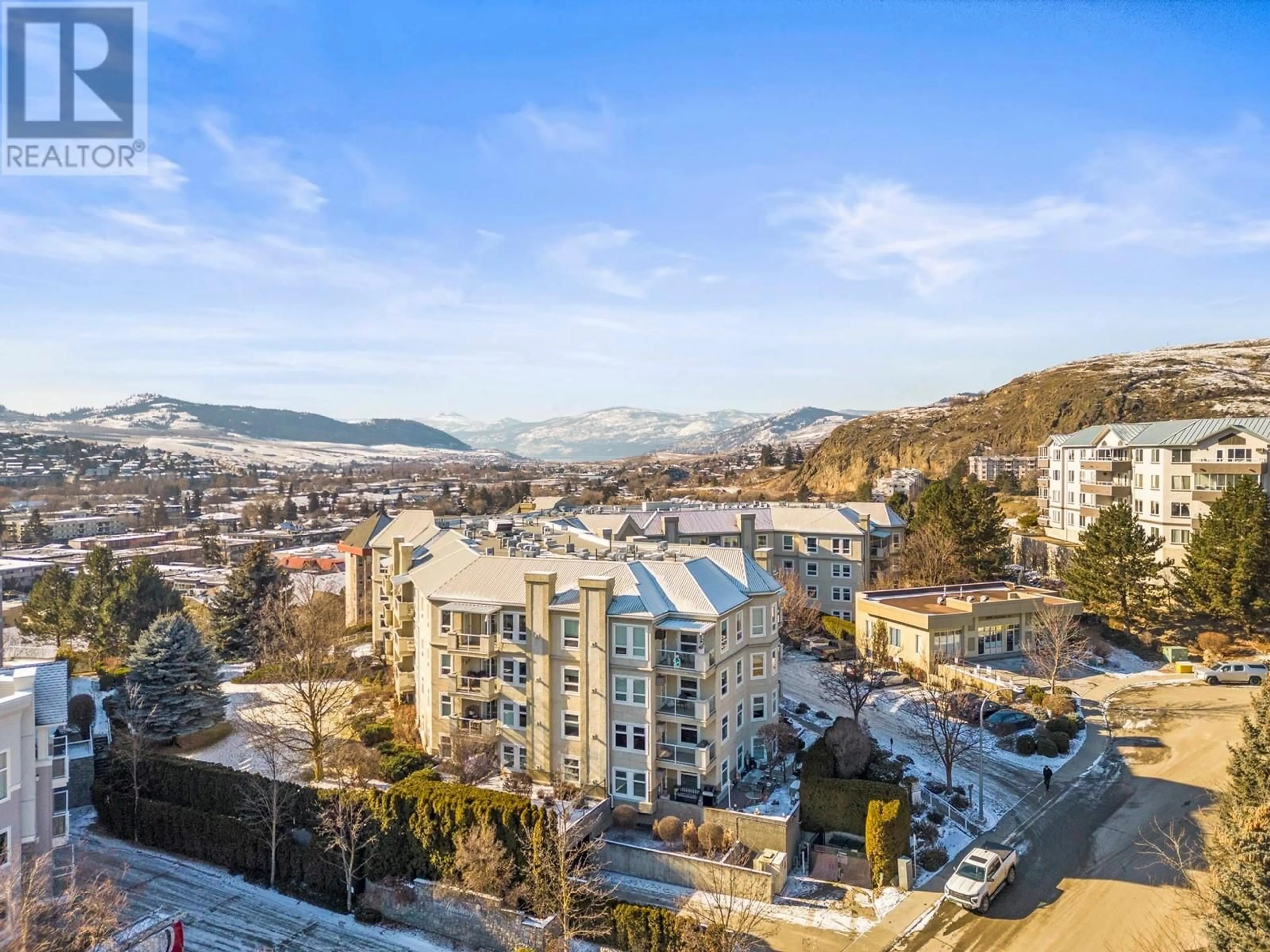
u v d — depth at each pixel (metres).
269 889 40.28
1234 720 52.62
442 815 38.03
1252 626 65.00
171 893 39.56
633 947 33.19
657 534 84.88
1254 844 24.31
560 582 46.03
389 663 68.81
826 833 40.69
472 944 35.38
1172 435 82.75
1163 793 43.53
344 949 35.06
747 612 48.09
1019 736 51.31
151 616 79.44
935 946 31.89
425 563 57.84
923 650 63.72
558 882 34.91
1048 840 39.56
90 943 29.52
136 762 45.47
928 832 39.88
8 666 54.00
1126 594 70.19
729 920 32.12
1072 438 103.31
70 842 43.72
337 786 42.62
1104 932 32.12
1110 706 56.44
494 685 45.75
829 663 70.19
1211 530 66.50
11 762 32.22
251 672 71.25
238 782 43.06
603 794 42.31
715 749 43.00
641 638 42.09
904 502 110.25
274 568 84.25
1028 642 66.81
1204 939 30.62
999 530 83.12
